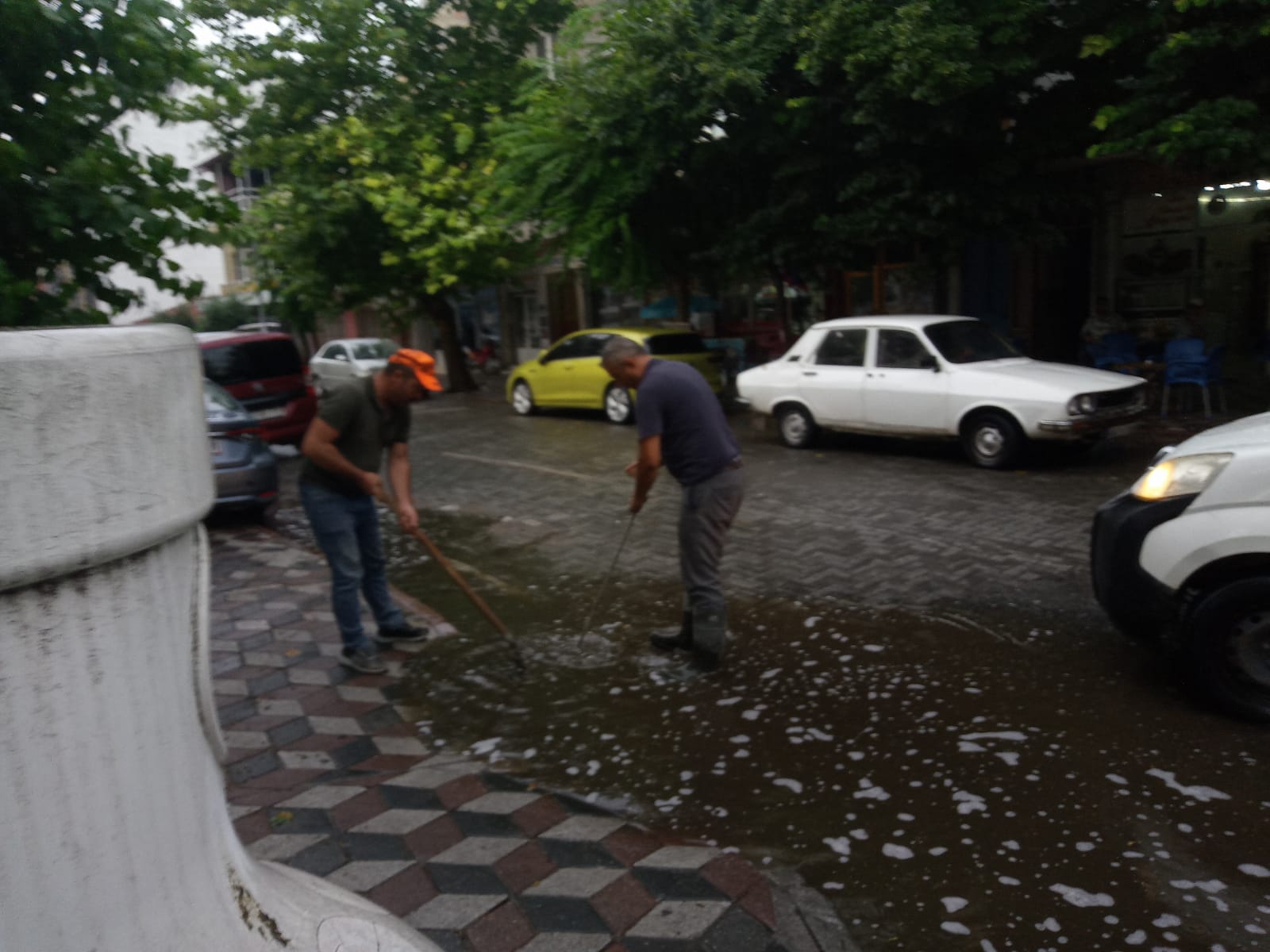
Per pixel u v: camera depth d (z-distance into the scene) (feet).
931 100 35.83
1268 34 30.42
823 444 39.63
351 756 13.48
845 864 10.66
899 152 40.83
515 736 14.11
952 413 33.47
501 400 66.44
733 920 9.42
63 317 7.38
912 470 33.32
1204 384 39.52
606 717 14.67
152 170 7.98
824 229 42.11
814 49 38.04
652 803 12.12
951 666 16.05
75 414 2.56
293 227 63.26
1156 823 11.14
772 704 14.89
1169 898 9.80
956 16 36.22
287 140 62.95
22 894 2.55
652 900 9.75
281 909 3.62
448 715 14.93
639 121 43.80
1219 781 11.95
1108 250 48.91
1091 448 35.47
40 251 7.48
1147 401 41.91
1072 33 37.17
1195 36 31.27
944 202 39.06
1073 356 52.54
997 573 21.04
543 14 65.16
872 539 24.35
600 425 49.90
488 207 57.16
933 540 23.94
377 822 11.32
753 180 47.32
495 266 63.05
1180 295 47.50
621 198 47.19
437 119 63.46
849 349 37.06
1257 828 10.94
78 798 2.69
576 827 11.19
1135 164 46.57
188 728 3.16
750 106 43.21
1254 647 13.29
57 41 7.08
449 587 22.38
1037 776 12.32
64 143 7.26
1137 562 13.94
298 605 20.52
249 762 13.33
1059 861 10.52
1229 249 45.73
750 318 68.95
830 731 13.87
